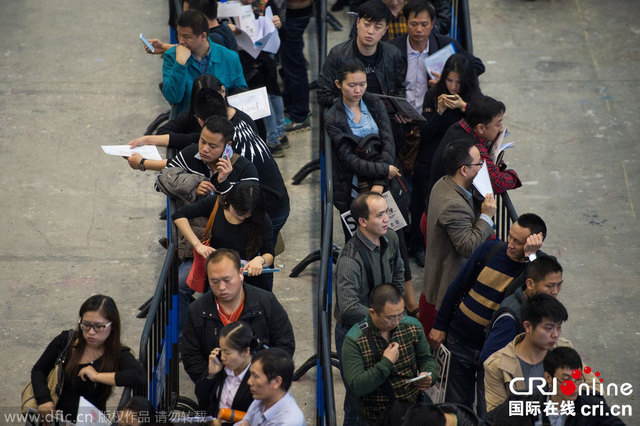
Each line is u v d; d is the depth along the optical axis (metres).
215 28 11.16
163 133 9.77
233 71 10.80
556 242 11.47
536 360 6.96
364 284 8.38
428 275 8.90
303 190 12.29
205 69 10.61
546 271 7.20
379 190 9.84
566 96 13.97
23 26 15.07
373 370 7.15
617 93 14.05
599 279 10.95
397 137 10.77
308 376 9.68
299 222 11.76
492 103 9.16
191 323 7.73
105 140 12.79
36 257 10.92
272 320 7.86
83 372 7.18
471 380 8.20
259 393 6.89
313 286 10.80
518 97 13.92
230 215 8.42
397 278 8.69
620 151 12.99
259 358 6.85
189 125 9.78
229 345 7.16
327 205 9.55
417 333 7.38
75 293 10.45
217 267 7.45
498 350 7.19
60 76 13.98
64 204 11.74
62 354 7.29
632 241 11.52
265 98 10.22
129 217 11.63
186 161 8.99
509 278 7.74
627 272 11.05
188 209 8.57
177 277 8.71
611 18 15.78
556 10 15.98
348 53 10.59
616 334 10.20
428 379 7.30
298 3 12.65
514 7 16.06
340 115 9.97
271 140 12.56
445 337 8.21
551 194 12.22
